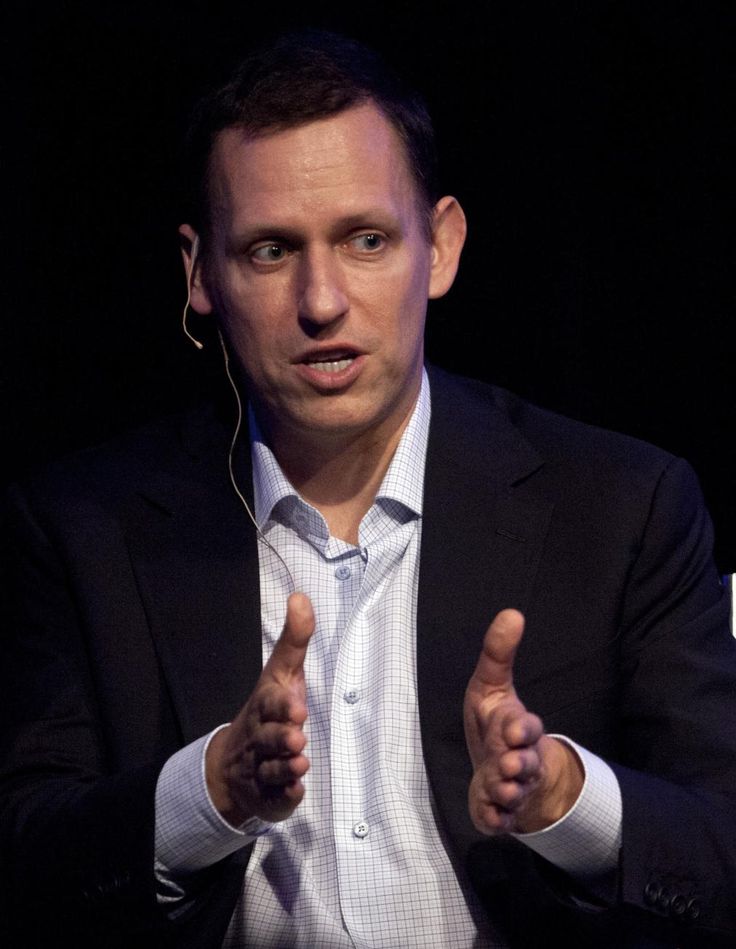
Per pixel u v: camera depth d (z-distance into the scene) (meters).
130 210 9.24
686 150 9.10
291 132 5.83
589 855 5.54
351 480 6.40
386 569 6.29
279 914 5.94
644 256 9.17
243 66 5.96
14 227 8.98
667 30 9.07
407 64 9.18
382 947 5.87
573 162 9.16
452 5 9.16
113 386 9.26
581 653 6.11
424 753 5.93
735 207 9.06
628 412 9.20
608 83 9.17
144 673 6.20
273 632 6.28
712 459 9.13
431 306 9.33
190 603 6.23
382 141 5.93
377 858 5.94
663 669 6.16
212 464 6.61
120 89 9.14
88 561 6.35
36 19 8.97
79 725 6.25
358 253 5.87
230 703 6.07
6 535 6.72
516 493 6.36
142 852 5.58
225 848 5.61
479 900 5.88
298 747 5.00
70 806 5.84
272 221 5.80
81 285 9.20
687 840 5.59
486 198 9.24
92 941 5.79
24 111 8.98
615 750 6.21
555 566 6.22
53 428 9.16
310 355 5.84
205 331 9.35
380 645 6.19
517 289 9.24
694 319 9.13
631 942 5.91
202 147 6.06
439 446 6.45
